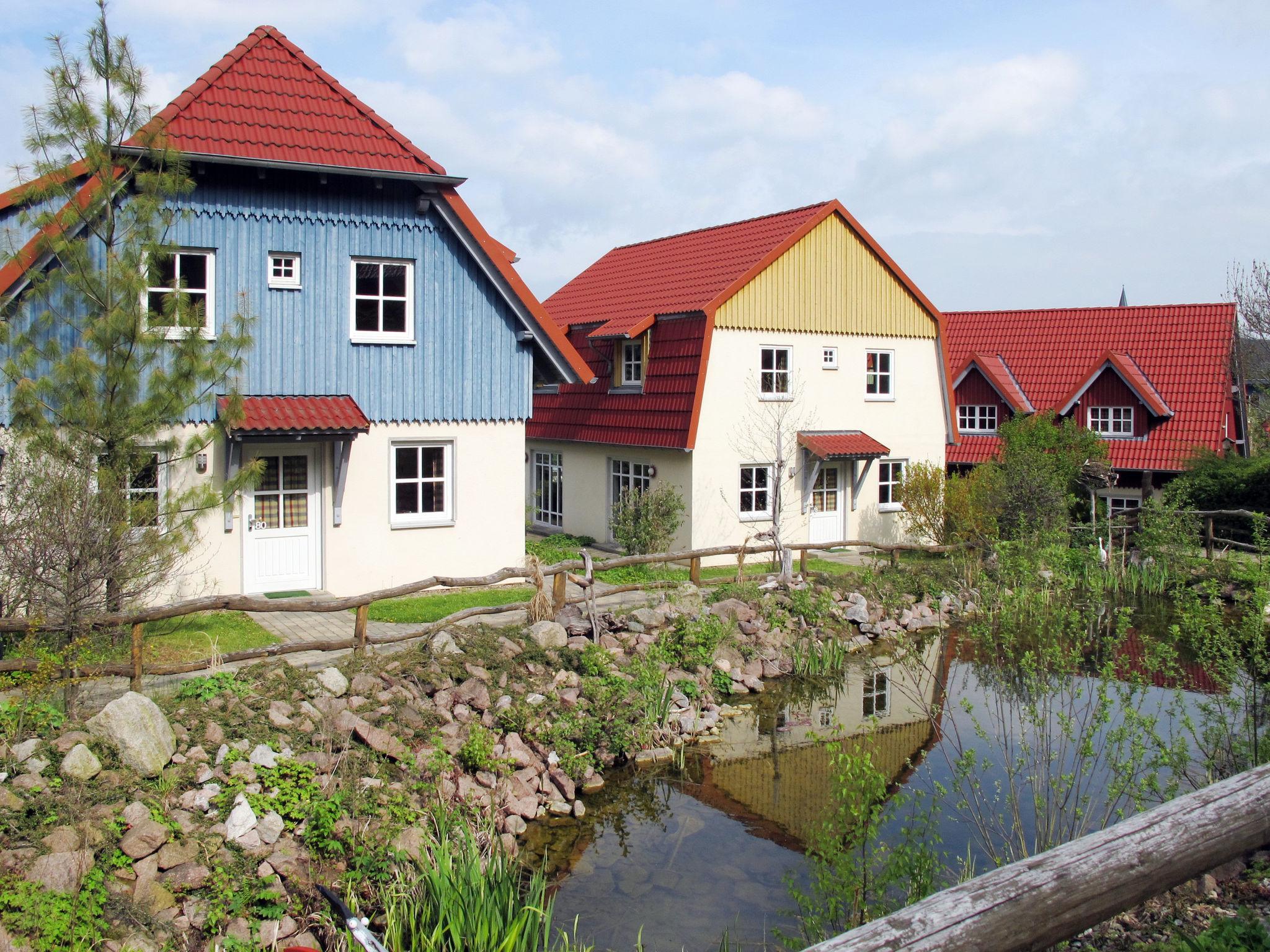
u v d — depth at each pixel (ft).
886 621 62.23
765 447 77.56
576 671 44.37
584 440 86.02
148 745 29.27
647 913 28.66
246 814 28.19
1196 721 39.81
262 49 56.54
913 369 87.25
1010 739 38.42
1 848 24.77
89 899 23.97
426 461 59.62
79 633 33.71
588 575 48.80
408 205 57.26
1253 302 126.82
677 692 46.70
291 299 54.44
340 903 23.65
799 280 79.00
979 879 13.52
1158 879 14.85
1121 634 36.91
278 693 35.01
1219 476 88.58
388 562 58.03
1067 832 27.81
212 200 52.03
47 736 29.19
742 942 27.02
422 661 40.16
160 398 39.42
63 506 34.27
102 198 40.47
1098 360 106.52
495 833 32.35
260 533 54.49
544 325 60.85
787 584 61.21
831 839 25.77
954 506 77.82
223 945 24.81
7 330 38.75
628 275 93.30
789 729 44.83
